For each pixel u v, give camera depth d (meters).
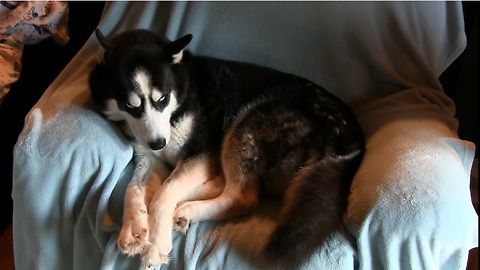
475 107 2.01
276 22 1.62
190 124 1.45
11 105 1.84
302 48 1.64
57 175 1.25
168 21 1.67
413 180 1.14
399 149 1.26
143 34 1.46
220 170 1.47
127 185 1.36
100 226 1.23
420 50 1.59
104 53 1.35
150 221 1.22
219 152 1.49
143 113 1.30
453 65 1.96
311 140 1.37
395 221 1.08
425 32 1.60
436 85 1.59
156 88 1.30
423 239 1.08
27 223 1.28
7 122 1.83
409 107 1.47
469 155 1.31
